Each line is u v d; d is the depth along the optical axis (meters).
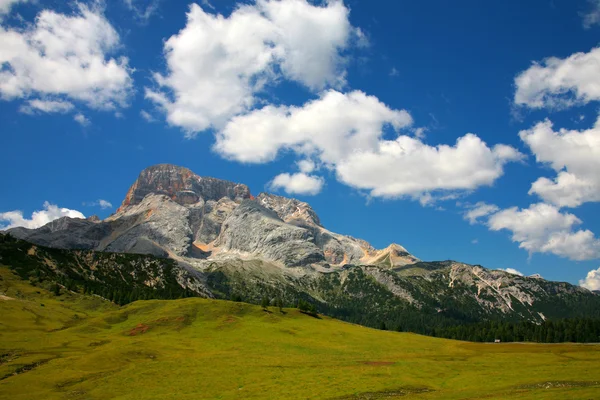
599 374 86.38
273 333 160.00
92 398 84.12
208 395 81.50
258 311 193.62
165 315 177.12
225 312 187.00
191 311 183.88
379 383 85.44
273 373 97.31
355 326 198.00
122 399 82.25
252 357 119.88
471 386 82.31
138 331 160.75
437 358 119.50
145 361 114.88
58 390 91.44
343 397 76.31
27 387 92.88
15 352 122.50
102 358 113.75
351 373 95.25
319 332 166.38
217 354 124.94
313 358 120.62
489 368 100.94
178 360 113.38
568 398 62.03
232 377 94.50
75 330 161.88
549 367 98.38
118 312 189.12
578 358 114.19
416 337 170.00
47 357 118.62
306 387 83.25
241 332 159.38
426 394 76.00
